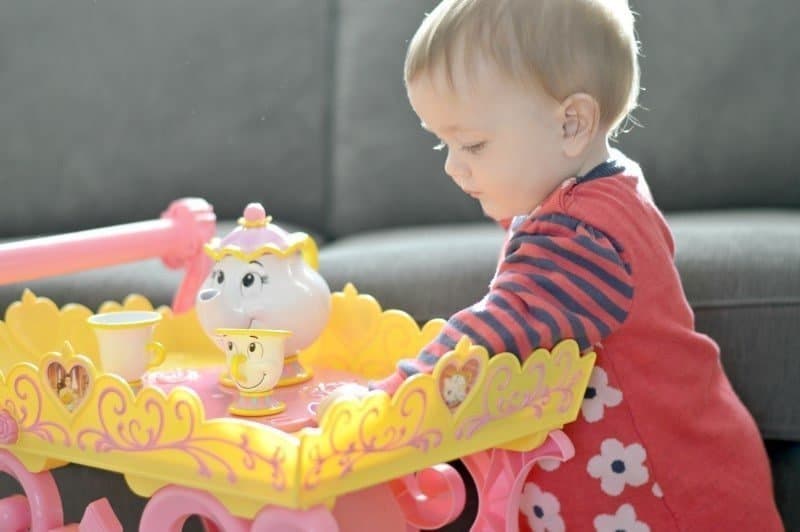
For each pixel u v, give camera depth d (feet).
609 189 3.33
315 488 2.59
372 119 5.99
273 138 6.11
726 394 3.56
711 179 5.59
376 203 5.92
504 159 3.29
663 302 3.34
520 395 3.04
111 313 3.48
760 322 3.97
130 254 4.00
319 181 6.09
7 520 3.28
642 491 3.33
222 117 6.13
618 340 3.31
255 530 2.67
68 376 2.98
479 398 2.93
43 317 3.92
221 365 3.84
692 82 5.61
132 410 2.85
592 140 3.36
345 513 3.19
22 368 3.08
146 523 2.87
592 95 3.32
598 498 3.35
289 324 3.43
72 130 6.14
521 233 3.34
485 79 3.21
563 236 3.23
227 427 2.66
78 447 2.99
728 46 5.58
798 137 5.49
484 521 3.31
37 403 3.06
